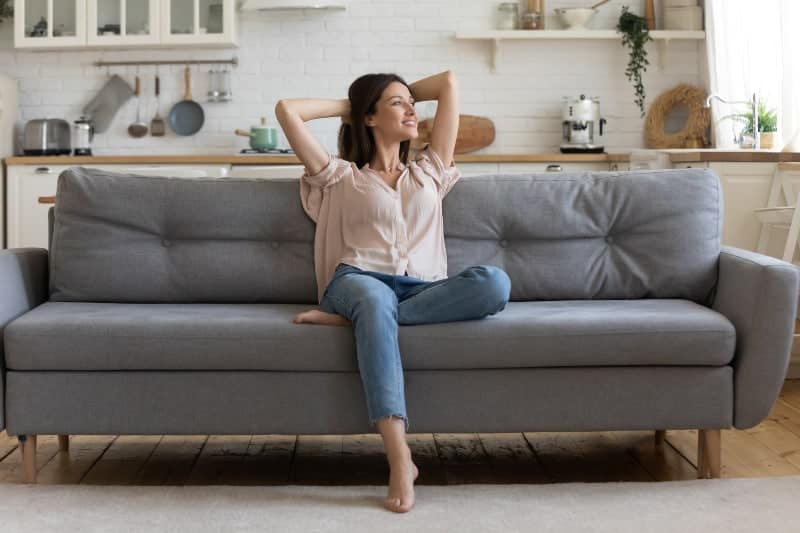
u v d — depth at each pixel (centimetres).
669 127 611
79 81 614
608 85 610
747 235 452
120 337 255
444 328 256
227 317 263
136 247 300
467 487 259
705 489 257
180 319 259
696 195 304
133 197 301
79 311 274
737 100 552
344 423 259
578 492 254
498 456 299
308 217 303
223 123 614
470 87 610
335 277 279
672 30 591
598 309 275
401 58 608
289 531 225
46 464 289
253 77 611
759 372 258
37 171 568
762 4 524
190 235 302
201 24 580
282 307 288
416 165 304
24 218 570
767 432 320
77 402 258
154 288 299
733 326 260
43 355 256
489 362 256
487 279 255
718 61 564
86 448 308
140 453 303
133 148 617
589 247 305
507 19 597
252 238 304
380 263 283
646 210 304
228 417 259
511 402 259
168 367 257
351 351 256
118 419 259
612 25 609
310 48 608
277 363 257
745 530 227
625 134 612
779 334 256
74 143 602
